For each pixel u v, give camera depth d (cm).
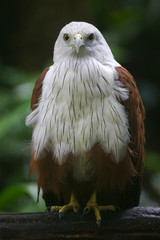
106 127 903
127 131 927
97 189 961
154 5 2239
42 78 984
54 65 972
